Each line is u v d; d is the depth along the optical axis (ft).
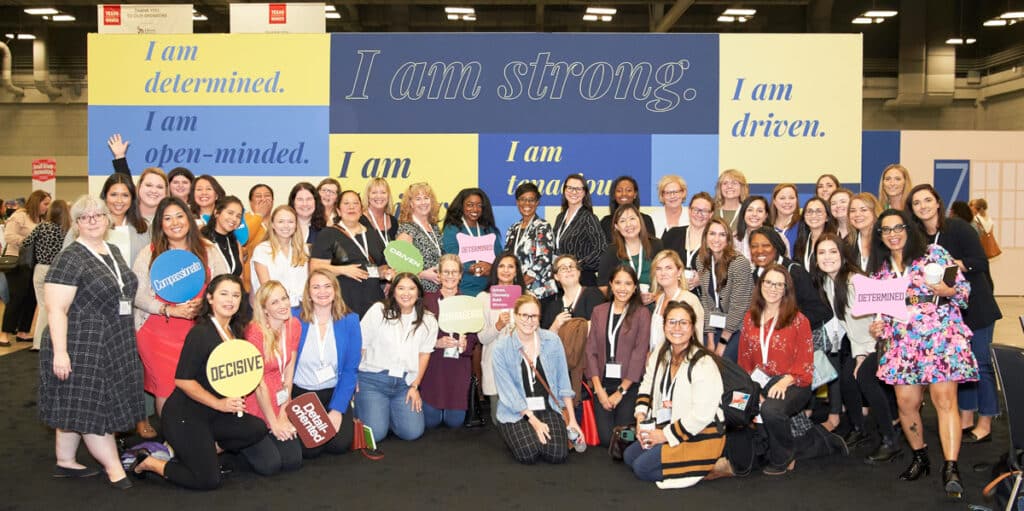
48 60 65.67
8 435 18.08
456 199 20.85
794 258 18.20
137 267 15.39
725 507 13.08
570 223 20.39
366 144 25.57
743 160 25.59
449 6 58.59
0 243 36.78
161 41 25.52
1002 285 45.16
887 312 13.67
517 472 15.16
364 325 17.39
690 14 64.13
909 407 14.44
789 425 14.85
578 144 25.52
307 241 20.31
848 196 17.90
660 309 16.78
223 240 17.84
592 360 17.03
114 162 20.63
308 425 15.57
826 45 25.53
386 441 17.67
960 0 60.80
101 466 15.46
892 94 62.54
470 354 18.72
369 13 63.21
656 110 25.50
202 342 14.05
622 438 15.52
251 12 27.50
